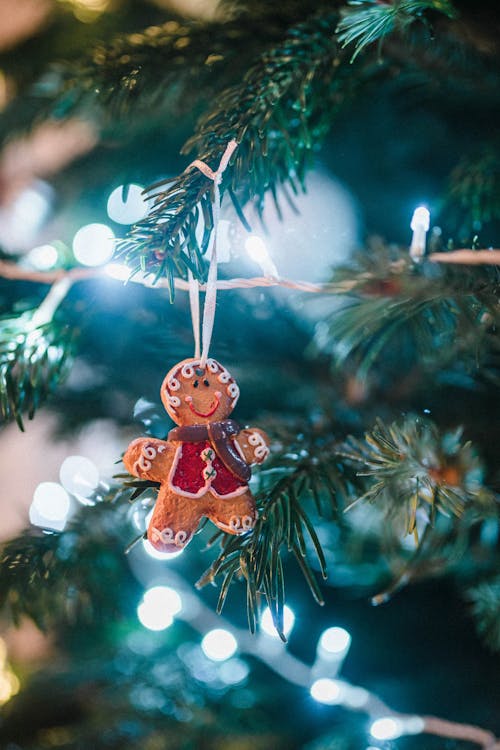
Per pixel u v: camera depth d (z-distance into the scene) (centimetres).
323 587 85
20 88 79
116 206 77
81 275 63
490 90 67
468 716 72
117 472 76
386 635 81
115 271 58
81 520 64
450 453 53
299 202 75
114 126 76
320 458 58
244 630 81
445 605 81
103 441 87
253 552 51
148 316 68
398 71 64
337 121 71
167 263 52
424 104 71
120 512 64
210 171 51
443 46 62
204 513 51
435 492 52
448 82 67
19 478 108
